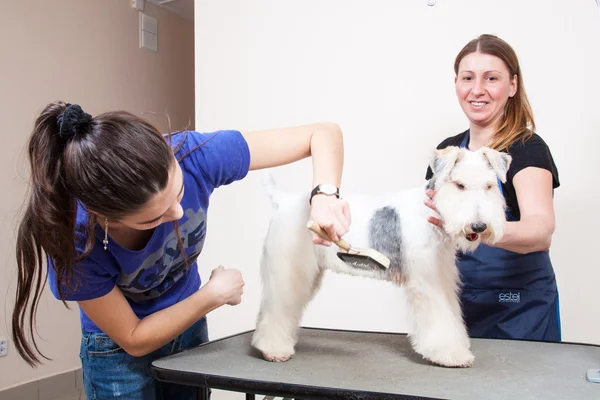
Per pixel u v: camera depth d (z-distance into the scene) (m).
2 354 2.57
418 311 1.04
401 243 1.03
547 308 1.40
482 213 0.93
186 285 1.14
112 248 0.88
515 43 1.52
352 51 1.77
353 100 1.77
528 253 1.41
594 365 1.00
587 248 1.43
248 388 0.91
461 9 1.60
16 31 2.66
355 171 1.75
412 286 1.04
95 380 1.08
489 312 1.45
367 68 1.75
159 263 0.96
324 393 0.86
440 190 0.98
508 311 1.43
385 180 1.71
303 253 1.11
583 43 1.44
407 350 1.14
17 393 2.61
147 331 0.94
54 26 2.84
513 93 1.47
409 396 0.80
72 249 0.78
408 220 1.04
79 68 2.96
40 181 0.75
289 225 1.12
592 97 1.43
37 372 2.73
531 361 1.04
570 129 1.45
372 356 1.09
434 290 1.03
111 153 0.71
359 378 0.93
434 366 1.01
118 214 0.74
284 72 1.90
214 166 0.99
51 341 2.81
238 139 1.03
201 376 0.96
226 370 0.99
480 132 1.47
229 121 2.01
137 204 0.73
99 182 0.71
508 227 1.17
